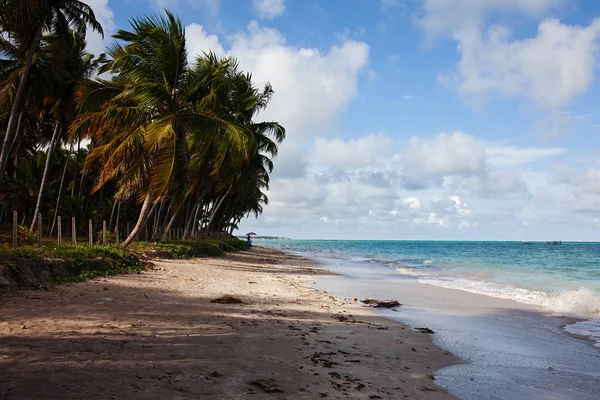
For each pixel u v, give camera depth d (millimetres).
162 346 5887
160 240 29969
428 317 11133
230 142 20062
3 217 40375
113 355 5184
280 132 36281
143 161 18406
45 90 23344
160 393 4090
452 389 5406
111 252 15688
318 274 24031
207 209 63531
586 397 5266
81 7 19516
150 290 11594
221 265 24047
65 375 4266
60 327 6398
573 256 52156
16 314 7121
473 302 14000
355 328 9031
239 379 4828
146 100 18594
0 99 22453
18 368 4359
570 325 10242
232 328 7684
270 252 56688
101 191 35375
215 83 22812
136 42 18156
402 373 5934
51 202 35312
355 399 4664
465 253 64625
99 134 20188
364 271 27859
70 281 11555
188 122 19438
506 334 9172
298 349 6660
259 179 51438
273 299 12336
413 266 33750
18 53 18594
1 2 14641
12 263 10484
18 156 38062
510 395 5277
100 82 21906
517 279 22641
